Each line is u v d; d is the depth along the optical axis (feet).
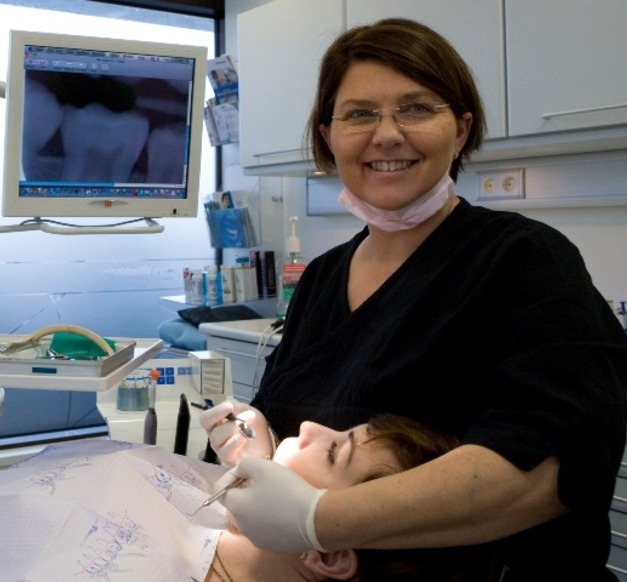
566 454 2.75
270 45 9.68
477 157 7.98
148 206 5.40
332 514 2.71
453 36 7.37
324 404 3.79
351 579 3.34
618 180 7.32
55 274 11.48
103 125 5.13
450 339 3.38
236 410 4.19
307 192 11.10
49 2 11.24
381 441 3.42
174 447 5.27
